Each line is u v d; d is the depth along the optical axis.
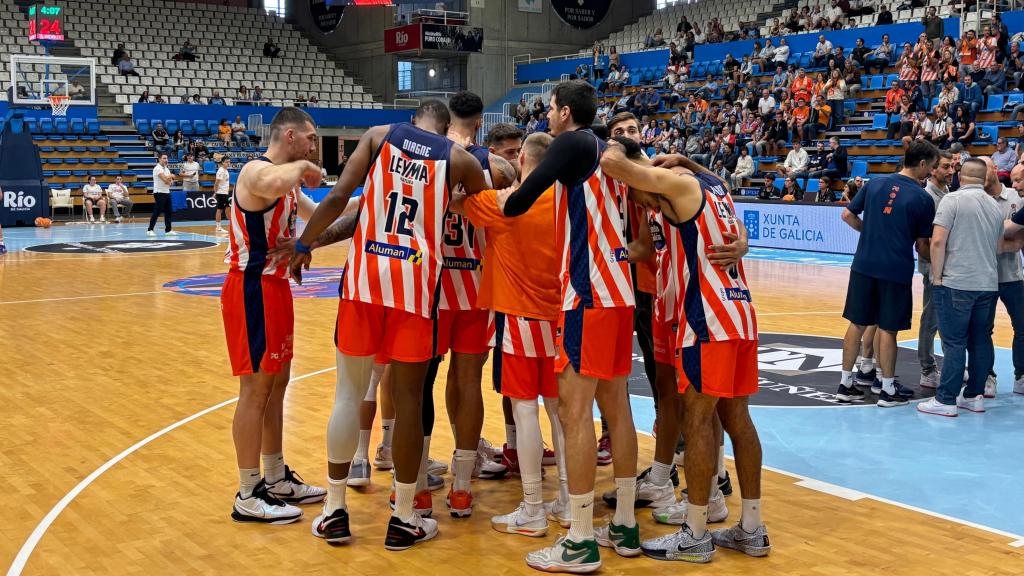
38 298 11.44
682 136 23.44
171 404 6.41
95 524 4.23
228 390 6.82
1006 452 5.45
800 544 4.07
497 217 3.97
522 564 3.88
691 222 3.82
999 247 6.64
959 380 6.23
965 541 4.09
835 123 21.20
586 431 3.82
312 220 4.04
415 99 33.22
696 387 3.85
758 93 23.16
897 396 6.58
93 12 31.38
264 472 4.56
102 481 4.82
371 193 4.04
